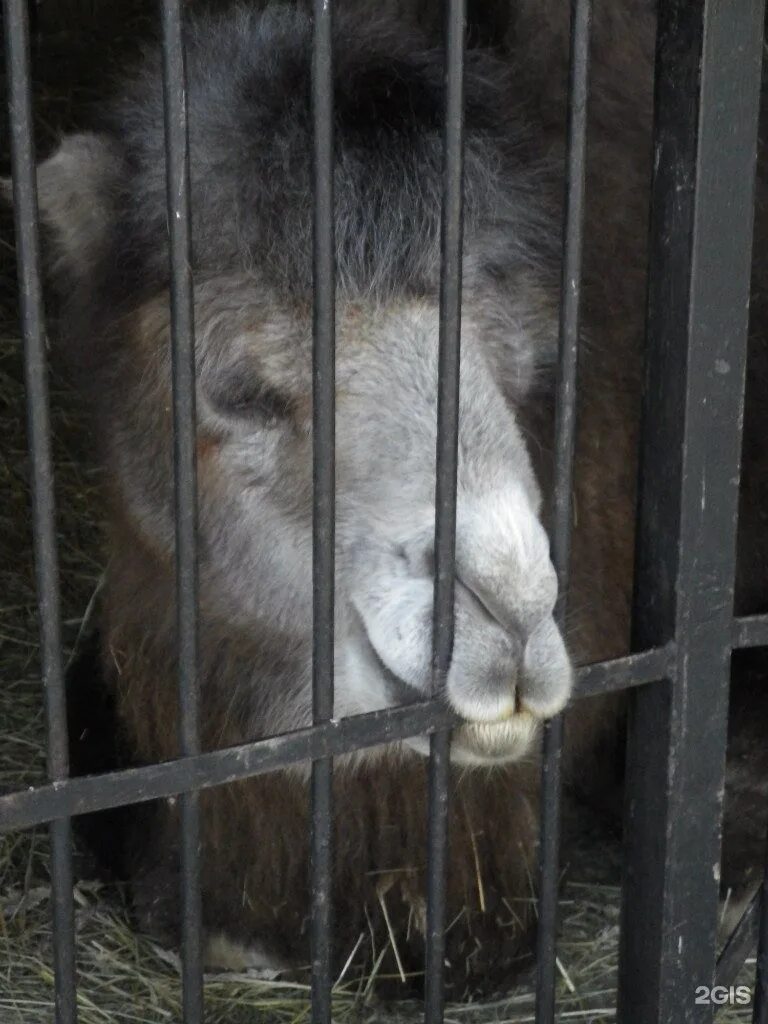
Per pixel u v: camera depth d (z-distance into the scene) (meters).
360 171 3.28
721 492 2.96
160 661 3.77
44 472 2.72
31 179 2.67
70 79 6.59
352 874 3.76
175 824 3.81
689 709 3.00
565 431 2.93
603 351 3.75
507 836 3.80
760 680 3.90
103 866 3.99
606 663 2.97
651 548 2.99
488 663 2.93
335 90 3.31
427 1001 2.96
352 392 3.25
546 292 3.51
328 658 2.85
